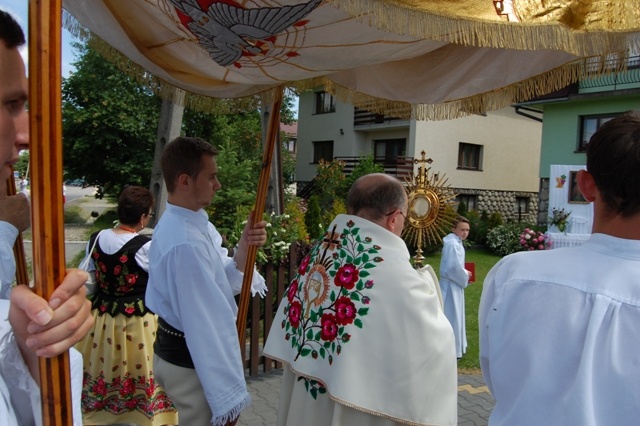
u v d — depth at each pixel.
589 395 0.98
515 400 1.11
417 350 1.78
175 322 2.19
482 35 1.49
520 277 1.18
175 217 2.24
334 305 1.88
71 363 1.06
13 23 0.92
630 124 1.10
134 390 3.07
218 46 1.75
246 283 2.59
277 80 2.18
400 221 2.04
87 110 15.33
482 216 17.17
